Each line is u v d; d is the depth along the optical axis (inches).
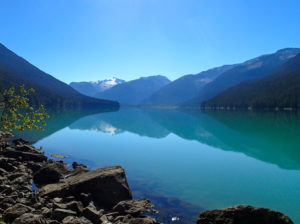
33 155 681.6
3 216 318.0
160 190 516.4
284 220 265.9
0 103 338.3
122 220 350.6
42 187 466.9
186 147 1067.3
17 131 1418.6
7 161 606.2
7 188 426.6
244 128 1817.2
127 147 1050.1
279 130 1673.2
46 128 1707.7
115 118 3036.4
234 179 604.1
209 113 4402.1
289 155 909.8
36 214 320.2
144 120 2755.9
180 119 2903.5
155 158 839.1
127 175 625.6
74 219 322.3
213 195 495.2
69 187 422.6
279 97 5034.5
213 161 805.2
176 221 373.7
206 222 293.0
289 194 504.1
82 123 2222.0
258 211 274.1
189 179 599.8
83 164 719.1
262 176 632.4
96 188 422.0
